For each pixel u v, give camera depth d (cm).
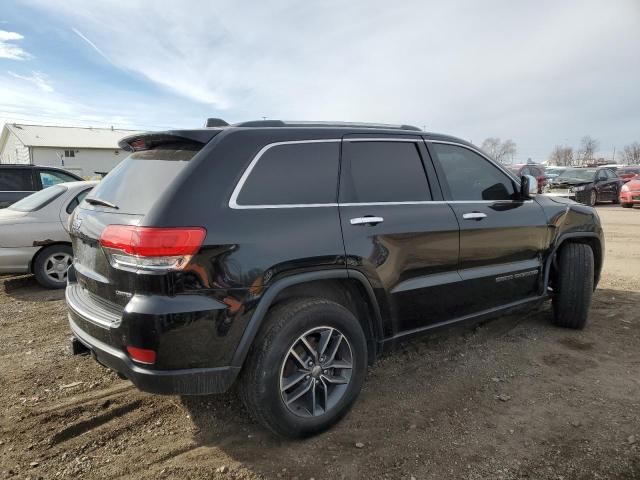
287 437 271
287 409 262
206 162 251
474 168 382
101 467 256
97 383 348
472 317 363
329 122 317
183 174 245
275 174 270
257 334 255
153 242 227
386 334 310
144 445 275
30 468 254
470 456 261
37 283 648
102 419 301
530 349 404
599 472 246
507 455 261
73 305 280
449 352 399
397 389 338
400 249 308
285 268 255
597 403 315
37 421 297
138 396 328
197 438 281
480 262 362
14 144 5181
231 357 243
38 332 454
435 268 331
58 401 321
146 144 297
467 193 367
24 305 543
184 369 233
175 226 230
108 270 250
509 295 389
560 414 302
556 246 424
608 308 513
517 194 404
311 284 281
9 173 811
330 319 272
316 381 275
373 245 292
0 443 275
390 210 309
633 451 262
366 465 254
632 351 399
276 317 259
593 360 382
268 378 252
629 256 817
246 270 243
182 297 229
